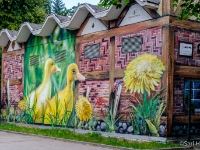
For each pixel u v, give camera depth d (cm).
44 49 1844
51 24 1752
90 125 1552
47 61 1822
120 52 1423
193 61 1320
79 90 1623
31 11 2673
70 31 1688
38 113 1867
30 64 1938
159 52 1279
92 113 1545
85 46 1602
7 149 1157
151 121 1284
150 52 1309
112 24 1466
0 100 2264
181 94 1286
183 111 1288
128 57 1391
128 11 1401
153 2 1278
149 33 1316
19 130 1722
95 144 1252
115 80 1441
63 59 1723
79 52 1633
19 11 2580
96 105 1527
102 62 1509
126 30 1403
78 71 1633
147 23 1323
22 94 1992
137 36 1359
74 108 1644
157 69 1279
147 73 1311
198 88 1345
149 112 1295
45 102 1823
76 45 1650
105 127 1475
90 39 1574
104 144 1229
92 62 1560
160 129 1254
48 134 1545
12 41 2002
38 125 1861
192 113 1323
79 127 1611
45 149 1160
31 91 1925
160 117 1257
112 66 1456
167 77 1248
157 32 1288
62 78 1725
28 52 1956
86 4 1503
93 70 1552
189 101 1248
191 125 1315
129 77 1378
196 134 1327
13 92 2070
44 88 1836
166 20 1261
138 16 1359
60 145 1262
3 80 2164
